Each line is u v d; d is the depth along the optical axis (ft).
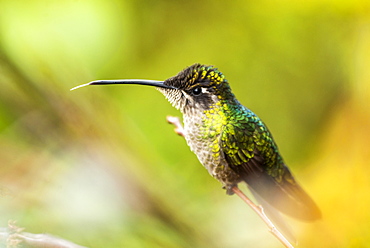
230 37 7.71
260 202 7.29
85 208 7.43
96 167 7.49
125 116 7.59
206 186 7.60
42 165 7.44
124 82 7.22
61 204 7.41
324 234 7.45
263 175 7.27
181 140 7.63
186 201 7.55
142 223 7.49
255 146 7.26
